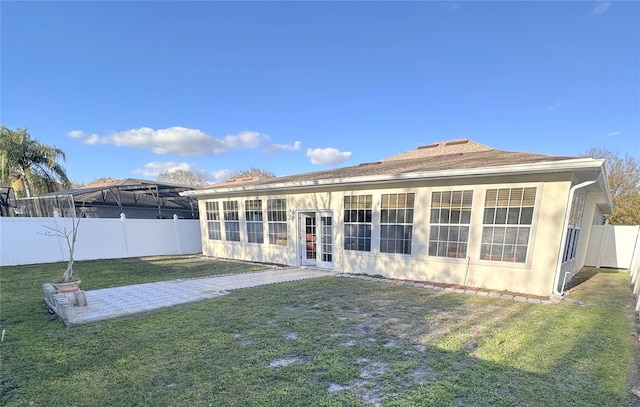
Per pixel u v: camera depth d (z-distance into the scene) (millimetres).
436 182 7258
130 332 4016
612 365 3076
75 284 5383
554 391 2566
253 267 10242
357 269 8828
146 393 2533
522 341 3703
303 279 7895
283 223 10695
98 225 12062
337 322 4434
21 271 9039
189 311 4992
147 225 13555
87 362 3133
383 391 2553
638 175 21391
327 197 9398
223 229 13008
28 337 3863
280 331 4051
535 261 6105
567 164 5336
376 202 8320
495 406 2338
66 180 17969
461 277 6996
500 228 6477
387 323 4398
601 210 14500
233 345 3568
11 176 16547
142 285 7164
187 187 18641
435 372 2908
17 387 2652
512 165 5855
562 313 4918
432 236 7398
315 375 2838
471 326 4273
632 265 9484
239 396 2469
